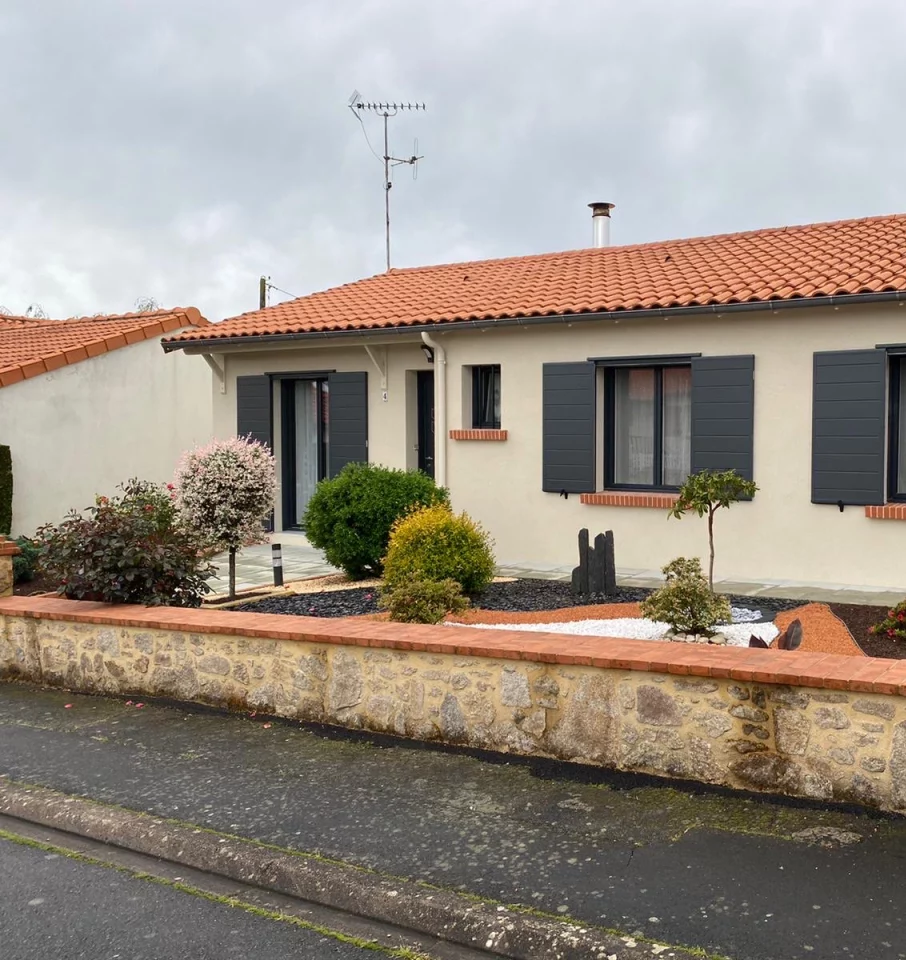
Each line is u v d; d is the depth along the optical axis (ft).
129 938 13.16
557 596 33.47
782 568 36.47
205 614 24.11
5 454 50.14
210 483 33.76
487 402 44.29
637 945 12.02
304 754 19.67
